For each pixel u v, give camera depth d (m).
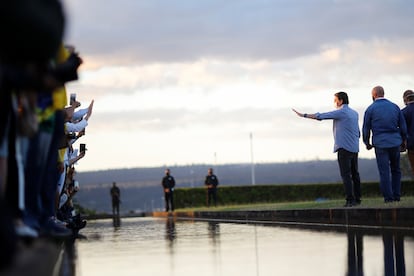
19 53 4.03
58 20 4.06
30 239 5.38
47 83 4.28
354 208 14.04
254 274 6.67
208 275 6.69
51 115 7.00
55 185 7.54
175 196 51.69
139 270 7.22
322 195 52.38
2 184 5.27
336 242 10.05
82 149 14.01
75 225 14.17
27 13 3.92
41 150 6.97
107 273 7.00
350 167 15.95
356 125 15.88
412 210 11.99
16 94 5.18
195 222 21.77
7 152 5.53
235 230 14.59
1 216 3.47
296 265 7.31
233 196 52.16
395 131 15.08
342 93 15.91
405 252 8.27
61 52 6.24
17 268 3.39
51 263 4.39
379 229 12.35
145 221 26.78
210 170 41.59
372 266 7.02
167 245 10.70
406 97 15.62
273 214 19.05
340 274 6.50
